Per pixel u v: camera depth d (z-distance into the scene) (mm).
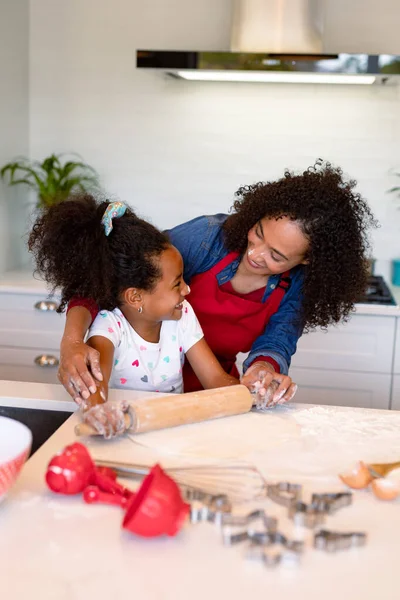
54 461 848
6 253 2762
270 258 1319
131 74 2855
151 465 953
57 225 1253
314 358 2463
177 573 708
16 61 2754
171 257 1267
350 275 1366
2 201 2688
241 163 2873
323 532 765
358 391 2465
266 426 1110
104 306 1320
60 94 2904
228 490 877
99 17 2832
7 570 707
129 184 2938
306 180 1309
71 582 689
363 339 2422
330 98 2795
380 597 681
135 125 2893
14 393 1243
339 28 2730
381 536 790
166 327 1374
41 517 811
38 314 2516
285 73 2309
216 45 2785
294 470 955
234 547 761
